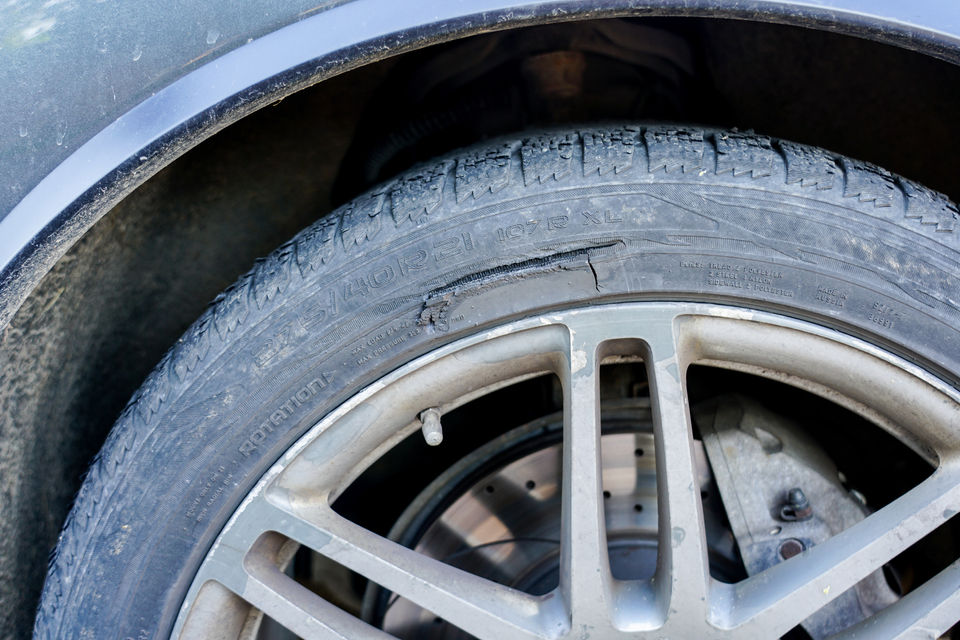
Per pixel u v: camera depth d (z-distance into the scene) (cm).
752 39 158
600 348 122
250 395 123
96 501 127
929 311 120
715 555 152
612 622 123
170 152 110
